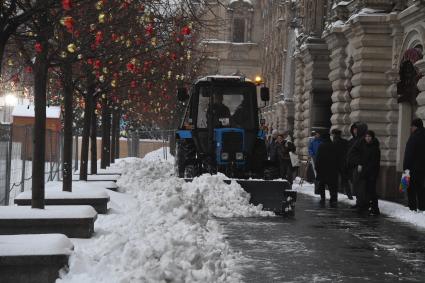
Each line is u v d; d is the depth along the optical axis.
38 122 13.91
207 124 25.56
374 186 22.34
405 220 20.58
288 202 21.53
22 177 19.48
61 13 13.52
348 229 18.30
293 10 65.44
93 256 10.48
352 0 35.31
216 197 21.36
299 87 47.94
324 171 25.83
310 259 13.57
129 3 17.47
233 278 11.02
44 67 14.12
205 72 64.75
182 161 26.00
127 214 17.23
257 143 25.52
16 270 9.62
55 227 12.77
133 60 22.91
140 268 9.49
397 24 30.95
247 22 102.44
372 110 32.38
